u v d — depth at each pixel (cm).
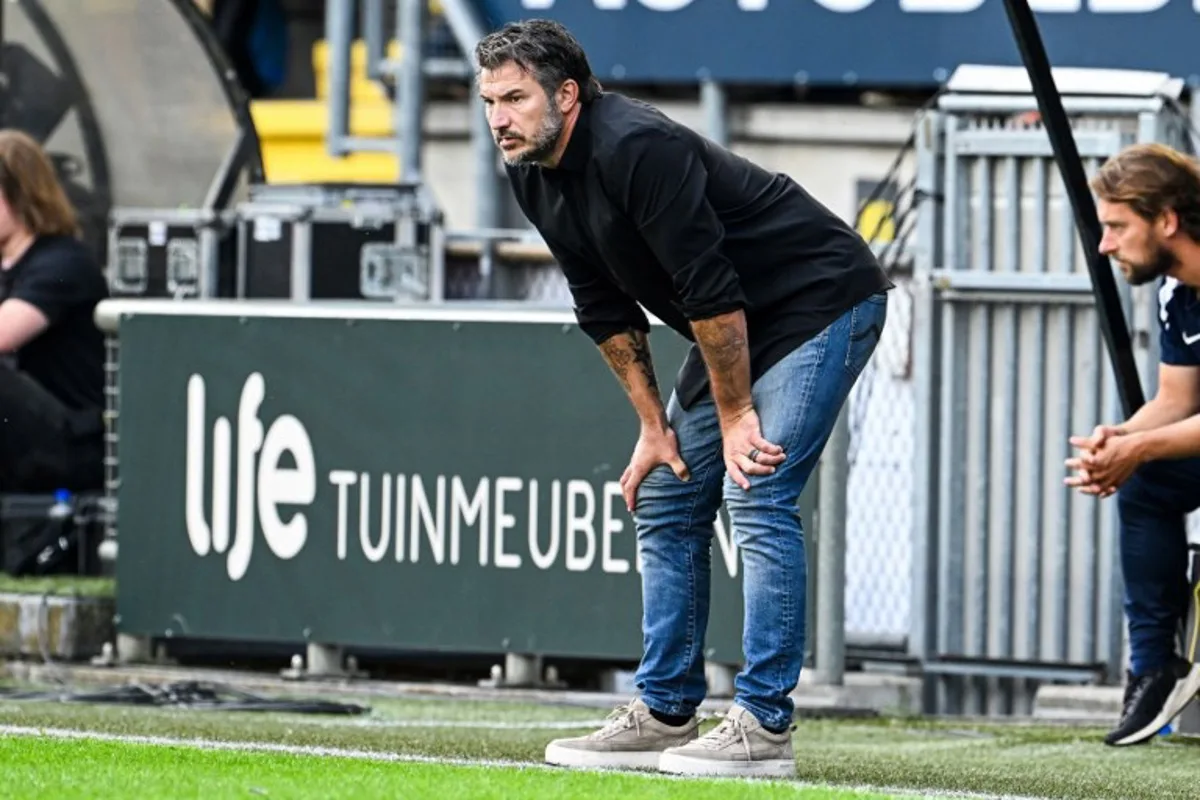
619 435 2002
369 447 2084
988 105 2136
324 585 2102
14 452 2362
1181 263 1706
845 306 1414
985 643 2141
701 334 1378
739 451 1405
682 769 1423
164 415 2147
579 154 1365
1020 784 1488
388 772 1331
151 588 2159
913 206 2150
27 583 2278
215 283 2580
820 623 2041
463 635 2061
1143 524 1781
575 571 2022
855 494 2186
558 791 1256
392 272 2589
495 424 2042
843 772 1514
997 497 2136
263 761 1384
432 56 3244
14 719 1767
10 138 2384
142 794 1202
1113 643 2111
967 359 2141
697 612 1481
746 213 1401
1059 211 2116
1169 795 1445
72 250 2380
